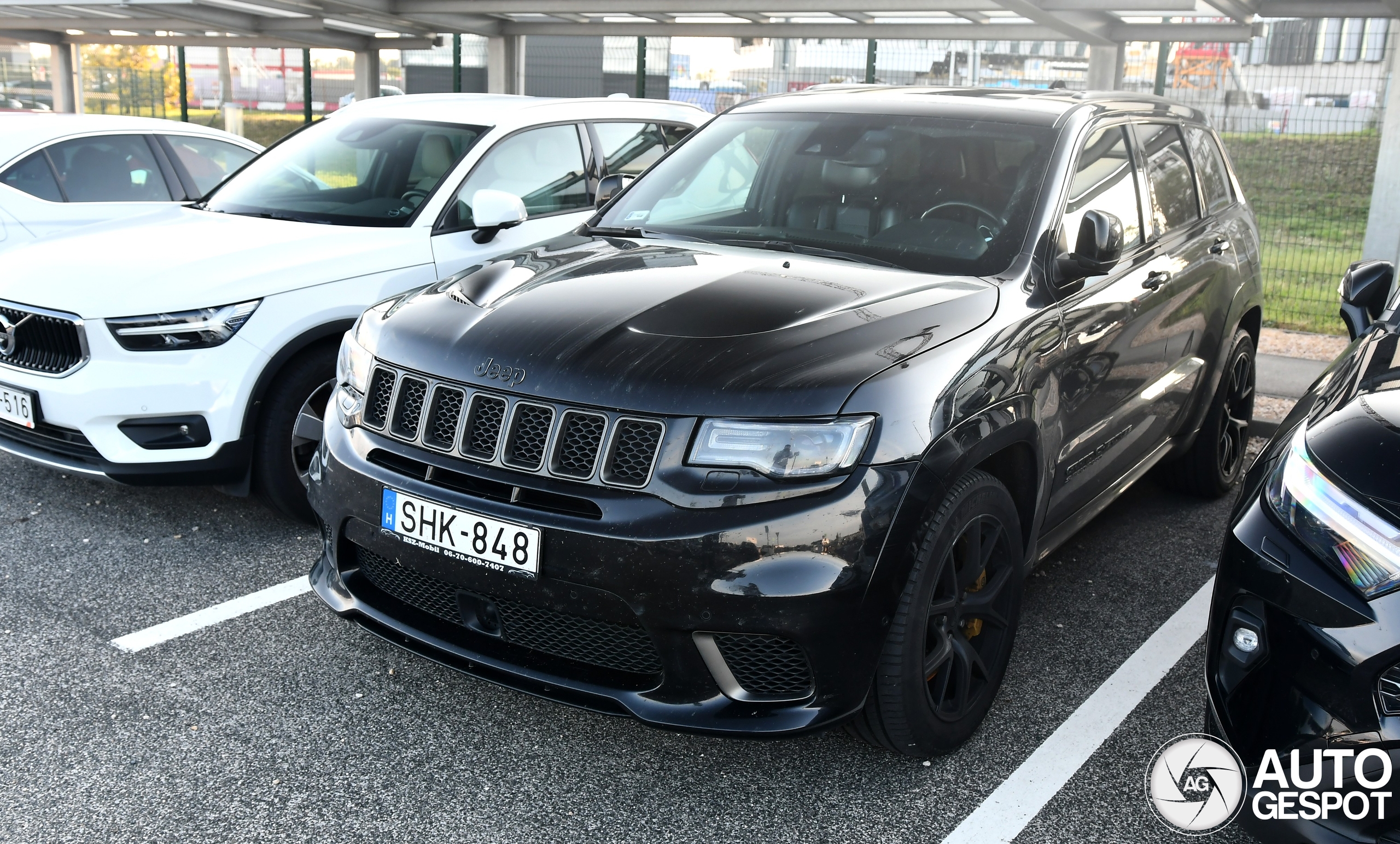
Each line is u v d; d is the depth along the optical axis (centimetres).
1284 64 962
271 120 1591
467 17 1043
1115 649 358
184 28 1231
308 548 427
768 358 254
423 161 508
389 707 314
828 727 252
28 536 430
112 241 451
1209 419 475
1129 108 408
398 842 256
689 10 901
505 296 295
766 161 377
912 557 252
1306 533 225
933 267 319
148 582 392
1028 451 300
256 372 408
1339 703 214
